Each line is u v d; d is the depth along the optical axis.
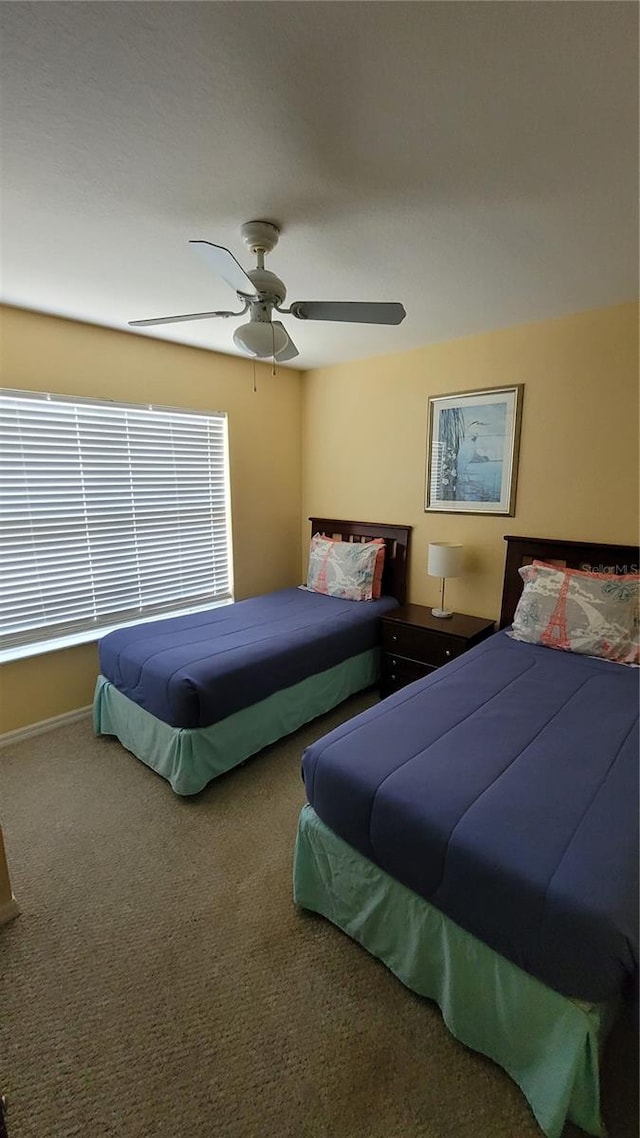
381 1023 1.33
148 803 2.24
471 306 2.50
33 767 2.52
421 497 3.42
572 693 1.96
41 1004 1.38
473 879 1.17
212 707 2.22
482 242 1.83
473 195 1.53
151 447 3.22
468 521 3.19
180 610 3.54
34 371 2.62
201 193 1.53
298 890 1.66
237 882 1.81
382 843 1.36
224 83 1.09
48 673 2.86
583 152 1.32
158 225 1.72
